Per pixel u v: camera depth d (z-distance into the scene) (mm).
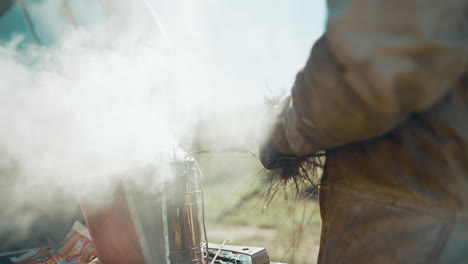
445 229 656
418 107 564
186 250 1108
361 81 549
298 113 713
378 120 599
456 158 652
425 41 499
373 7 529
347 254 771
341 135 664
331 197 854
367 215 750
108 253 1091
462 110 645
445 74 526
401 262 683
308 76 667
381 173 741
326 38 636
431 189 676
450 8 506
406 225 691
